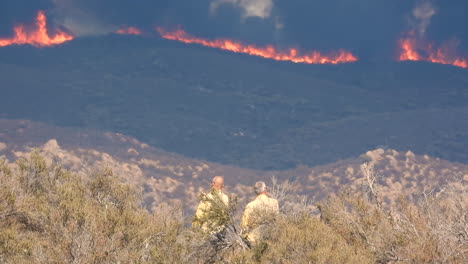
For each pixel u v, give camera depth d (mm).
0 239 17312
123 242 19266
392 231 21750
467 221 21250
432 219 21922
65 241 17797
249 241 21875
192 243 20844
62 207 18906
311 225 20938
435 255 20406
